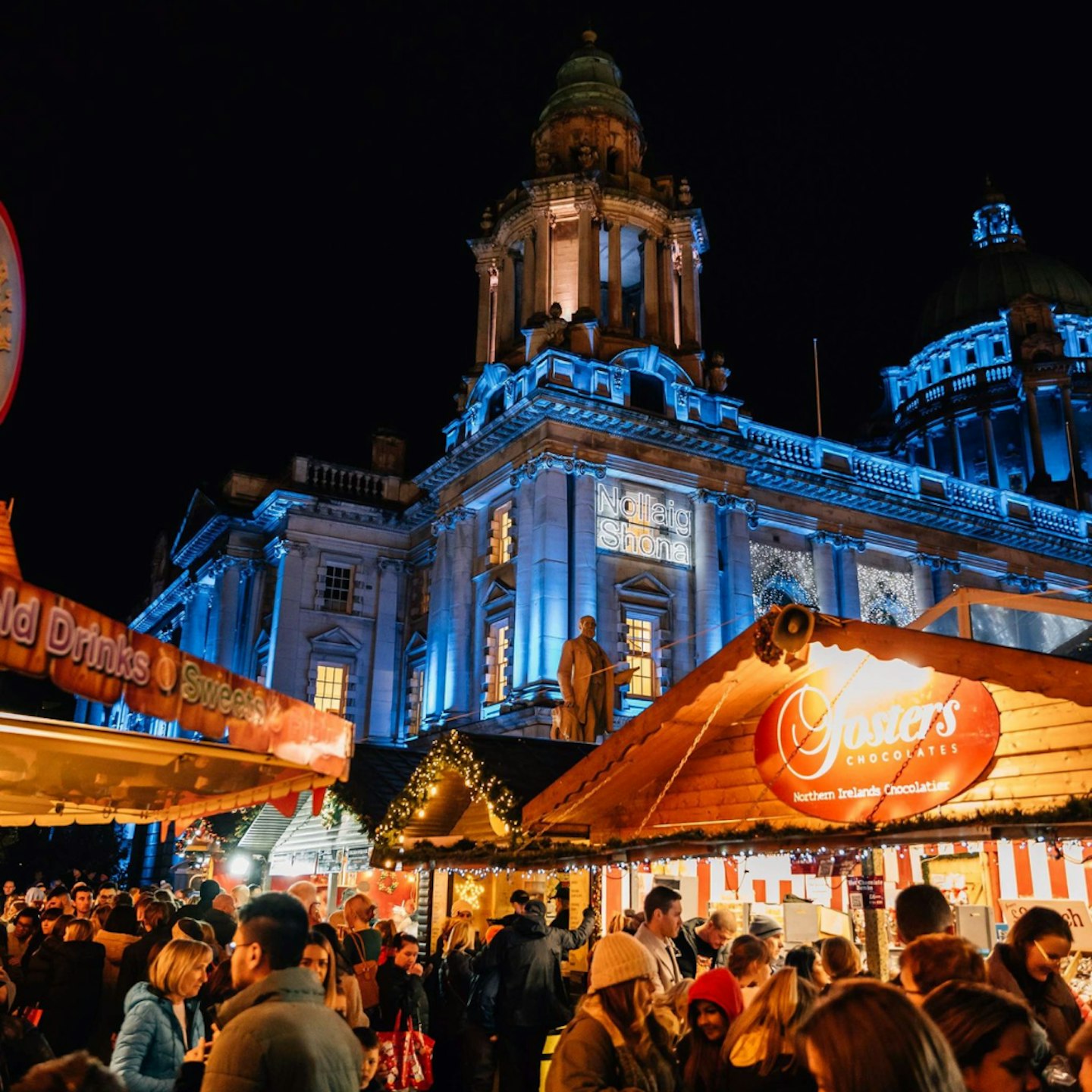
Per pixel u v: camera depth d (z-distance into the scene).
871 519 43.31
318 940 6.97
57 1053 9.26
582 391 36.78
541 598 34.19
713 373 41.62
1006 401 57.16
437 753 14.03
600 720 27.80
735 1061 5.34
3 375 8.69
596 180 41.94
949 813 8.40
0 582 5.86
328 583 45.28
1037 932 5.95
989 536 46.31
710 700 9.75
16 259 8.80
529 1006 9.80
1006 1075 3.14
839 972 7.01
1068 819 7.56
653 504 38.06
